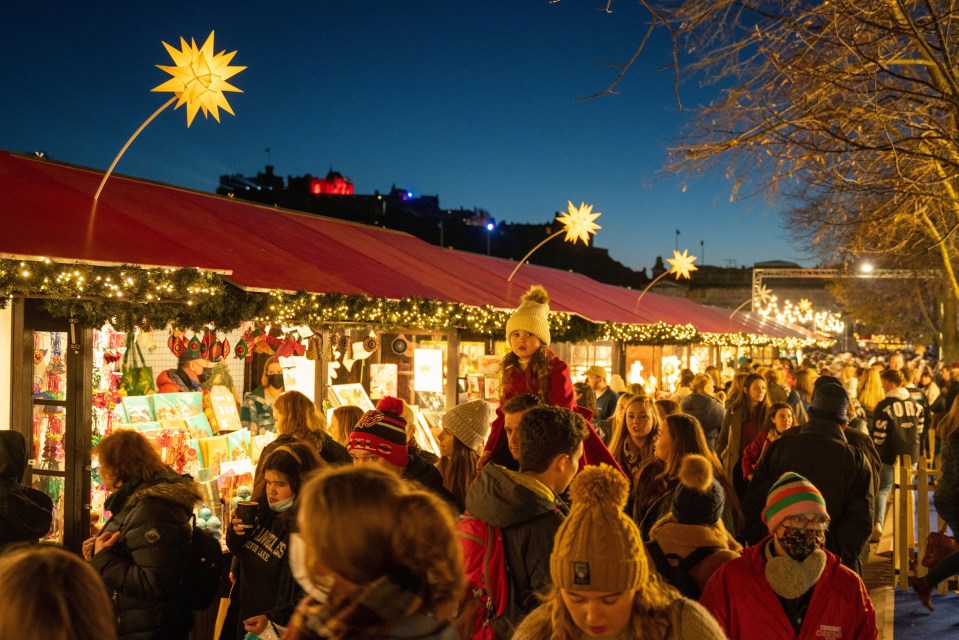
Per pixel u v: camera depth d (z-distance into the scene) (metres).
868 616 3.42
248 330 7.46
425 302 8.76
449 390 10.21
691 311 22.80
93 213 6.61
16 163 7.36
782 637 3.38
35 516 4.94
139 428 6.78
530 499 3.40
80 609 1.99
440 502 1.73
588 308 14.19
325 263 8.58
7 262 5.20
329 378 9.09
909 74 9.01
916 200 9.34
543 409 3.59
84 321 5.84
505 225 47.28
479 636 3.40
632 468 6.55
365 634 1.58
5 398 6.01
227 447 7.48
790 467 5.66
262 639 4.37
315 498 1.66
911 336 50.12
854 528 5.59
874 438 10.60
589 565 2.34
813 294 64.25
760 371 11.22
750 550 3.51
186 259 6.34
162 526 4.53
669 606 2.47
